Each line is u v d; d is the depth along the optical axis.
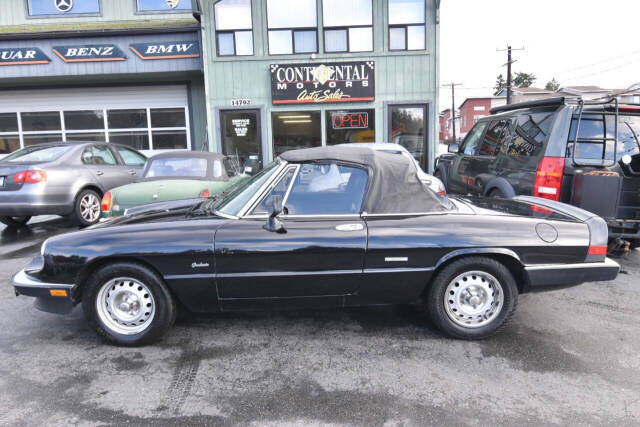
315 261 3.29
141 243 3.22
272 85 11.50
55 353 3.29
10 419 2.50
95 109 13.88
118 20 13.34
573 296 4.50
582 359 3.18
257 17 11.51
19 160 7.48
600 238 3.43
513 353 3.27
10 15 13.27
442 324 3.45
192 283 3.27
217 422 2.47
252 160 11.92
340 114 11.71
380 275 3.33
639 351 3.30
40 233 7.81
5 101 13.88
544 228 3.39
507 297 3.40
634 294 4.54
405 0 11.41
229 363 3.14
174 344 3.43
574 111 5.07
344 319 3.90
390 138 11.75
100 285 3.29
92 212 7.86
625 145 5.20
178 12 13.34
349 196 3.44
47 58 12.16
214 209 3.67
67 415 2.54
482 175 6.91
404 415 2.53
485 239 3.31
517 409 2.58
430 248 3.29
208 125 11.80
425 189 3.59
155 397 2.72
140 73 12.41
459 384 2.86
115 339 3.35
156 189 5.86
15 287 3.34
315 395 2.74
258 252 3.23
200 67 12.13
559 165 5.04
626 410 2.57
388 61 11.55
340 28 11.56
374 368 3.06
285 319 3.91
